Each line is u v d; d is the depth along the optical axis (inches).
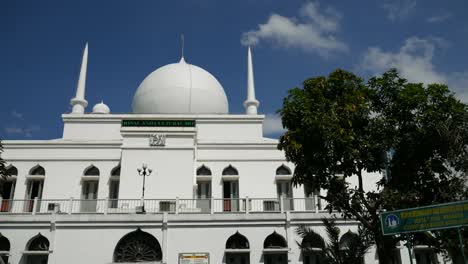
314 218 975.0
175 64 1454.2
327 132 585.9
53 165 1150.3
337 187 628.7
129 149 1098.1
